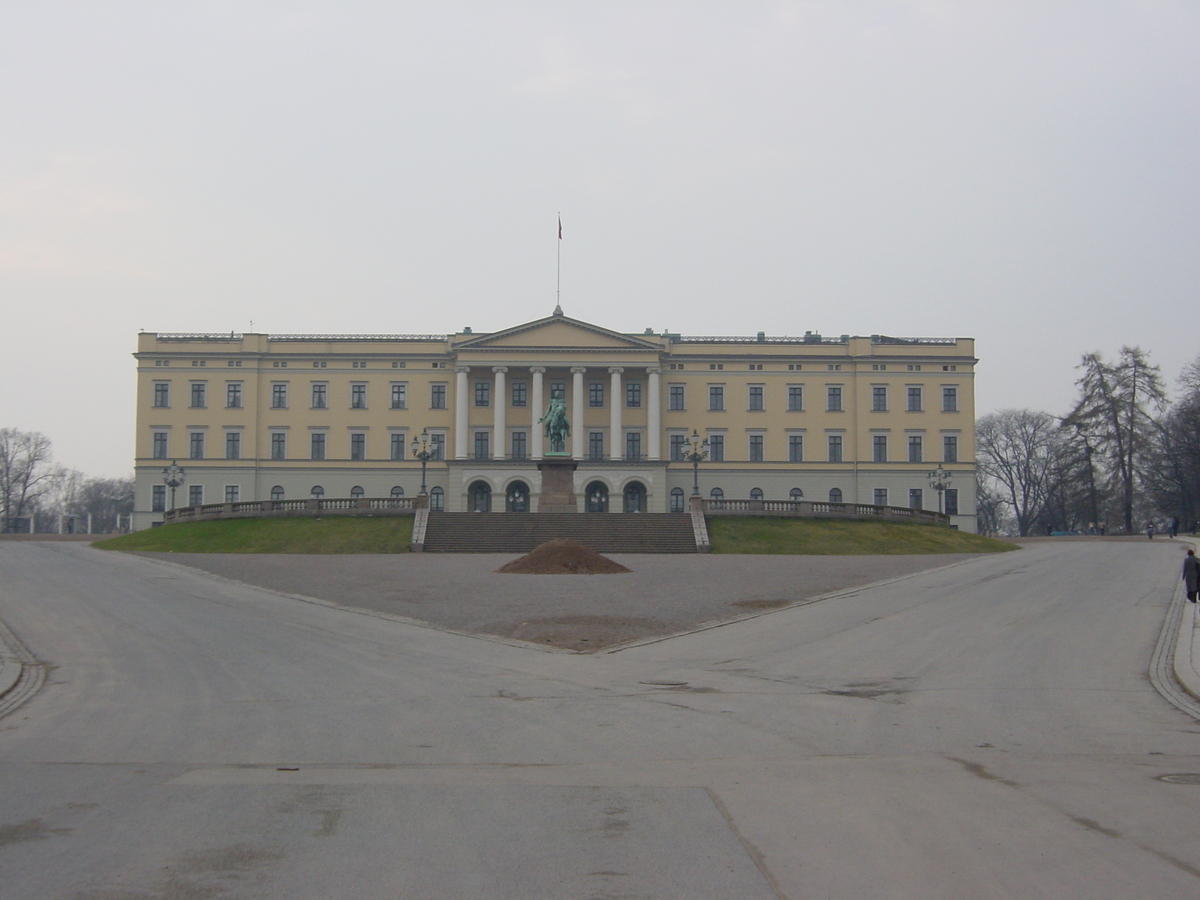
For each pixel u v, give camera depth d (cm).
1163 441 10888
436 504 11162
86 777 1211
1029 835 977
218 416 11175
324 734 1459
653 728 1491
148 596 3638
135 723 1556
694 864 897
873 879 864
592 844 951
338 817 1037
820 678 1980
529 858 913
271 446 11206
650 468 10856
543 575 4488
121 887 845
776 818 1030
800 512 7844
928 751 1337
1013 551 6662
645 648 2477
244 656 2291
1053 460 13662
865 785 1157
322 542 6956
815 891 838
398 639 2612
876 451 11369
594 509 10938
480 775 1212
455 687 1884
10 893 830
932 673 2030
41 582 4169
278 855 923
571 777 1200
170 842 960
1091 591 3772
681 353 11412
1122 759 1291
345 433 11250
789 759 1291
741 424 11375
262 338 11250
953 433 11388
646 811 1054
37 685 1952
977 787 1148
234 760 1301
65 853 930
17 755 1339
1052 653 2298
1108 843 955
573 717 1580
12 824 1018
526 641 2588
